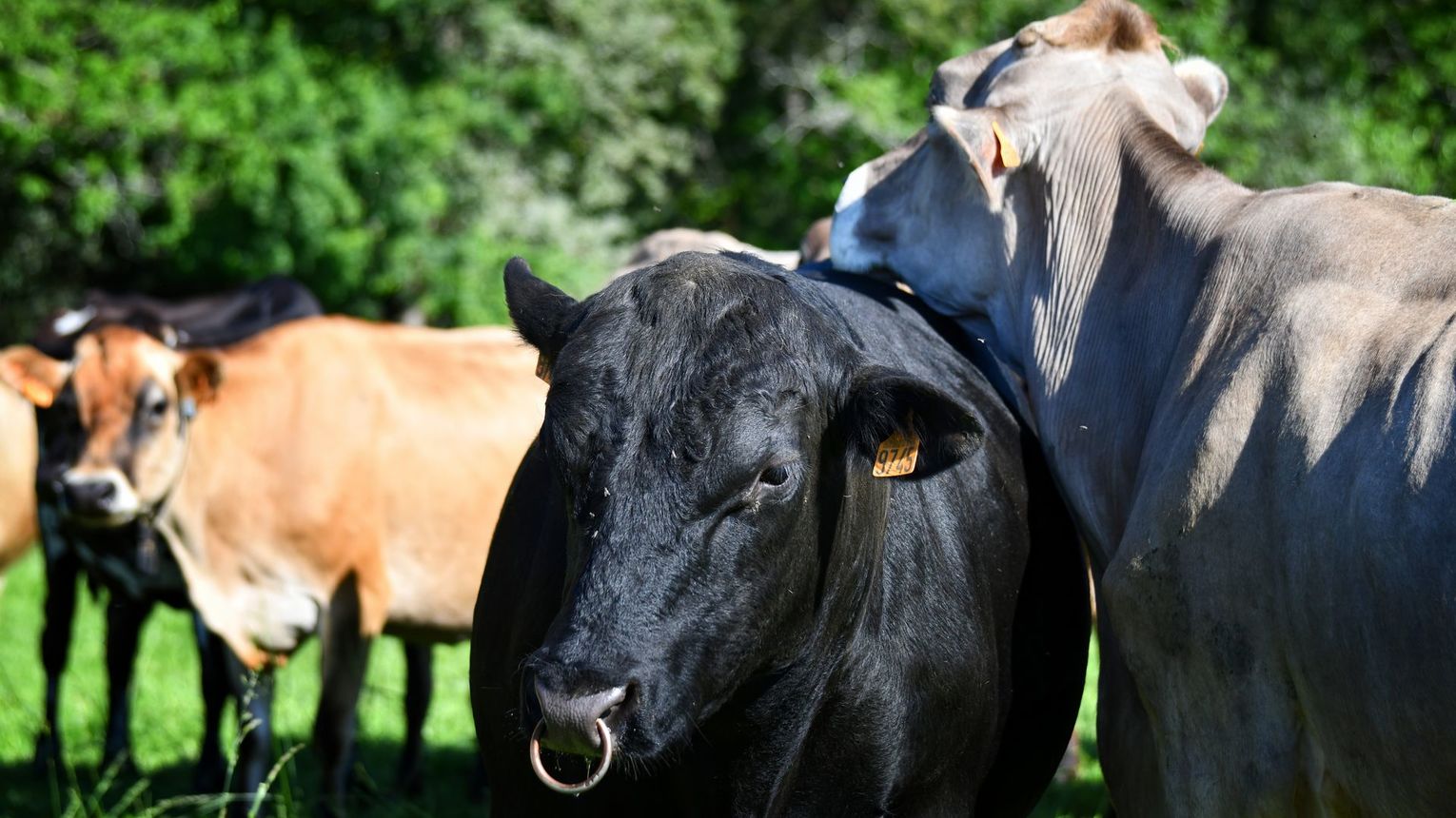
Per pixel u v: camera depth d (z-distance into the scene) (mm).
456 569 9023
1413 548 3270
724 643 3510
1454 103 30297
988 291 5293
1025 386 5316
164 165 26531
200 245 25766
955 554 4430
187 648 13828
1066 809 8227
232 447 8688
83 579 17109
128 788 9555
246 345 9008
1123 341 4758
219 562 8703
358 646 8734
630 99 29328
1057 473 4961
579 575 3459
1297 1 30828
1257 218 4344
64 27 25375
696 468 3459
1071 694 5031
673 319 3580
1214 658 3953
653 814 4102
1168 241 4684
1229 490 3883
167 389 8570
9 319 29234
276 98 25281
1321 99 29391
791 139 30703
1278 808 3869
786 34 31750
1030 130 5090
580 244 28359
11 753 10547
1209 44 27922
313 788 9406
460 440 9055
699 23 30328
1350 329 3738
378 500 8812
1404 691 3340
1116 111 5062
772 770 4004
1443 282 3641
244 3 27906
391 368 9102
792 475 3562
